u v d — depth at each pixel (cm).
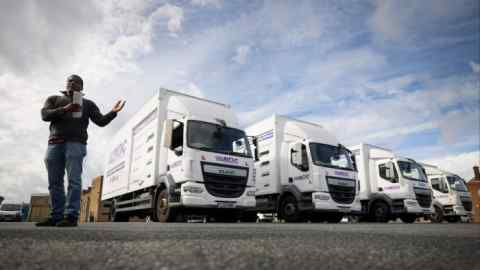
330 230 317
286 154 1066
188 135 742
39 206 2877
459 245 158
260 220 1251
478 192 2502
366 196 1345
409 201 1232
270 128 1129
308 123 1156
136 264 95
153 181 824
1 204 2634
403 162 1302
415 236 222
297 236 211
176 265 94
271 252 126
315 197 945
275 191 1064
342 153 1045
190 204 692
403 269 97
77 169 368
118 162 1195
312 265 100
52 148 366
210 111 832
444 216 1666
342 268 96
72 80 379
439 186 1695
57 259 100
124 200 1109
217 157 750
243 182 773
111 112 413
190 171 713
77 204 364
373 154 1381
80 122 377
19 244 132
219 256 112
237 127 842
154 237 187
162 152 832
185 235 210
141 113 1008
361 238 196
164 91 886
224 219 844
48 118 357
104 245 138
